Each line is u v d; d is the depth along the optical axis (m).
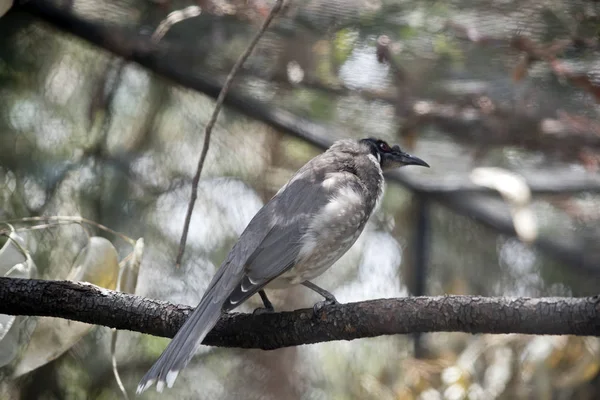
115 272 8.02
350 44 10.59
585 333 6.34
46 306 7.30
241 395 13.12
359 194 8.80
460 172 12.18
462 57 10.53
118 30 10.88
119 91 12.60
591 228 12.53
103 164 12.19
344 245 8.56
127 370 12.16
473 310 6.59
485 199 12.36
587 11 9.64
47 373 11.52
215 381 13.15
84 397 11.72
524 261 14.16
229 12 10.14
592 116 10.95
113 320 7.37
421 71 10.76
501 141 11.33
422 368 12.26
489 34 10.02
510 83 10.84
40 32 11.95
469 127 11.30
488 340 12.53
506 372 12.45
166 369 7.02
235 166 13.55
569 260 12.54
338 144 9.73
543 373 12.31
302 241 8.22
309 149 13.84
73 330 7.74
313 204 8.46
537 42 9.86
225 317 7.66
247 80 11.26
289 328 7.29
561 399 12.96
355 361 13.44
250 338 7.48
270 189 13.60
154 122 12.80
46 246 11.56
